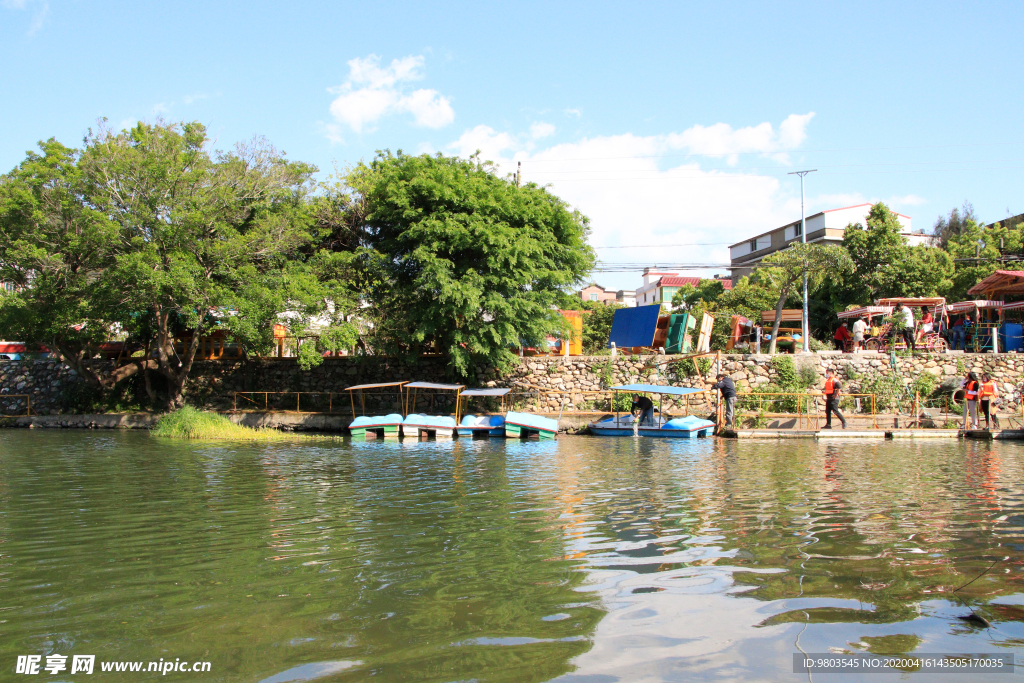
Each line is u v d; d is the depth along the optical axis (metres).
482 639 5.17
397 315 26.02
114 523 9.32
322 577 6.75
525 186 26.14
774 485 12.27
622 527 8.86
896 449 18.70
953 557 7.27
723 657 4.82
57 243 23.64
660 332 29.47
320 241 28.75
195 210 22.92
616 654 4.88
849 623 5.45
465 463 15.99
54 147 23.67
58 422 27.44
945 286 33.16
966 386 22.47
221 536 8.52
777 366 26.06
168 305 24.39
